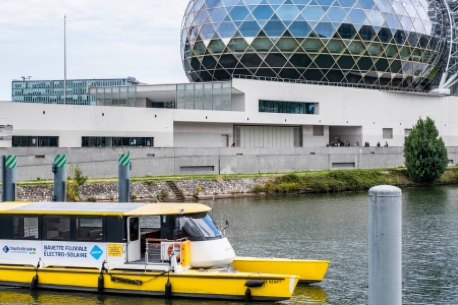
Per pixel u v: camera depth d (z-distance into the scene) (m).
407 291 28.41
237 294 26.31
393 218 9.38
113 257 28.14
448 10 105.19
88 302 26.84
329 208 56.59
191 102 83.50
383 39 94.75
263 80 87.38
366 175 77.88
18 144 64.38
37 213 29.11
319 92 89.12
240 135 84.50
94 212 28.30
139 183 61.34
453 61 107.38
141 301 26.80
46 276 28.66
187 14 102.00
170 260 27.16
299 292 28.06
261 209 55.91
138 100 89.69
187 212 27.98
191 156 69.69
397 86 100.69
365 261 34.16
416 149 80.25
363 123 93.62
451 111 104.38
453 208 55.94
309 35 90.88
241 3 92.75
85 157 61.62
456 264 33.47
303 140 90.12
